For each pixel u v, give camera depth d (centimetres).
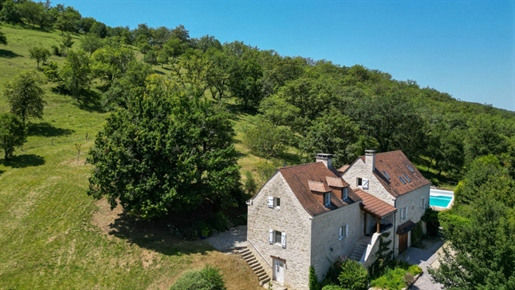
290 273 3009
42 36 12106
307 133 6125
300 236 2925
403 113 7094
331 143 5691
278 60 12006
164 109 3759
